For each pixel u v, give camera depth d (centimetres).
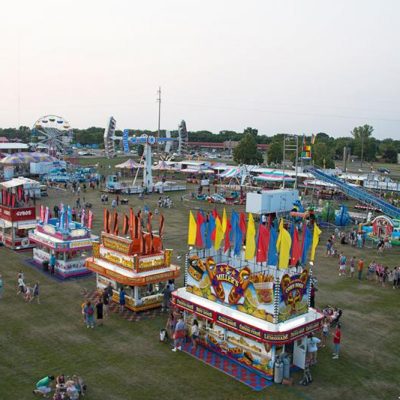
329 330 2712
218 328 2394
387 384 2141
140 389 2028
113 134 8406
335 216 5919
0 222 4491
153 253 2984
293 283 2236
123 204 7069
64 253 3588
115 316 2842
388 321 2888
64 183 9194
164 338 2498
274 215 5812
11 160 9888
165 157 12319
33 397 1930
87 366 2222
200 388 2052
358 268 3834
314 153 12681
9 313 2842
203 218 2650
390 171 15162
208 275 2488
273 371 2125
